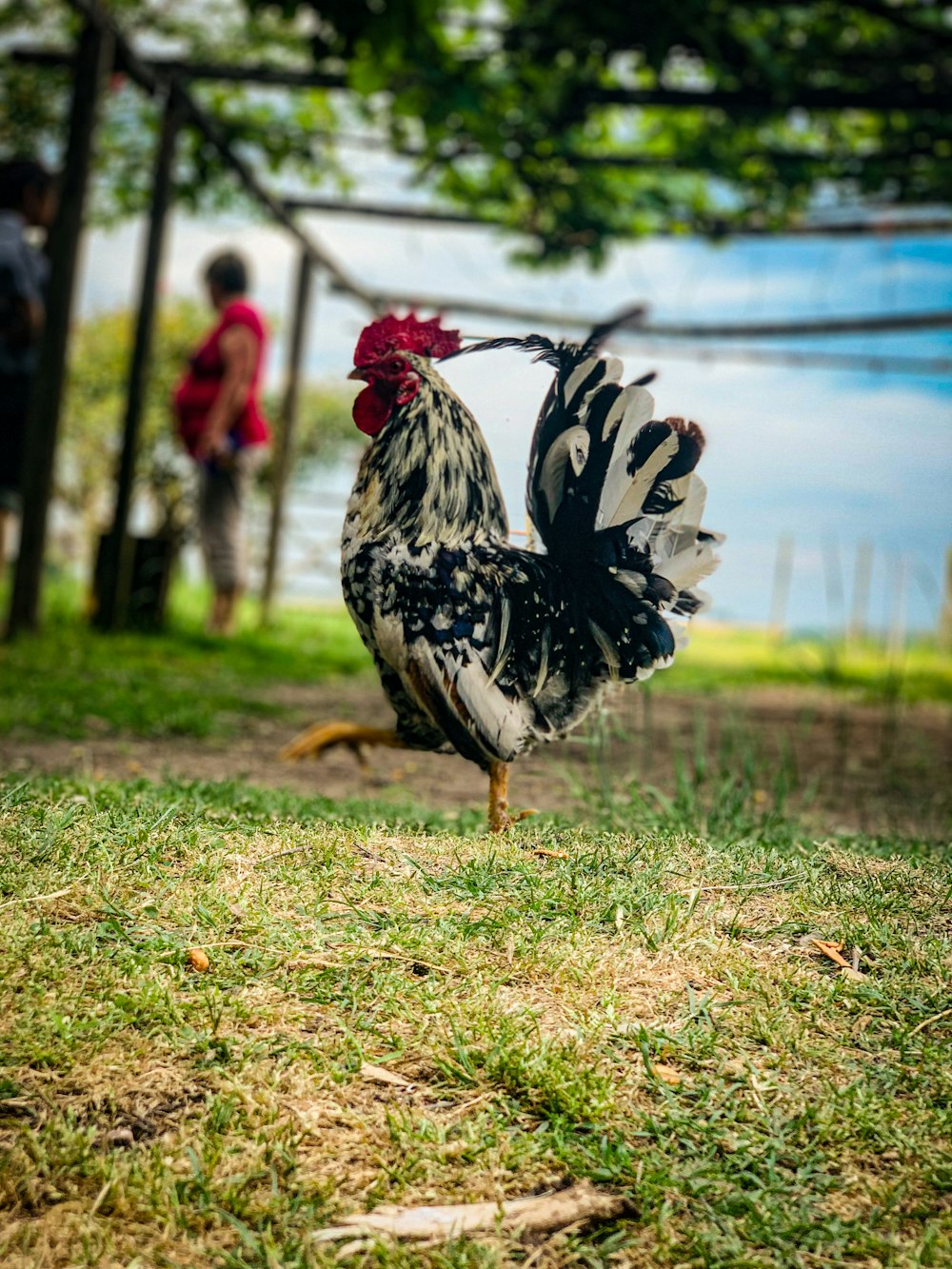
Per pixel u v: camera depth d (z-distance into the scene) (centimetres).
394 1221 187
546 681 336
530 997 241
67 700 657
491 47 857
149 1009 224
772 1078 221
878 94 826
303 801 384
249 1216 187
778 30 846
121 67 869
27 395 926
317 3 762
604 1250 186
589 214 1134
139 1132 201
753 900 292
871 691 1102
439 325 346
